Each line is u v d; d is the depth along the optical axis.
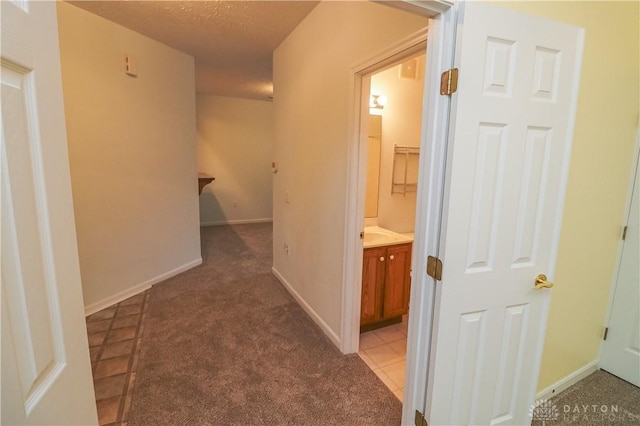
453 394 1.42
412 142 3.19
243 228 6.65
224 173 6.86
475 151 1.24
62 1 2.58
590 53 1.58
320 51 2.54
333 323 2.53
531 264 1.46
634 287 2.03
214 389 1.99
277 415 1.80
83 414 0.79
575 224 1.77
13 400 0.52
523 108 1.29
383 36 1.79
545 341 1.82
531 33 1.26
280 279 3.77
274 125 3.76
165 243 3.75
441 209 1.29
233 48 3.58
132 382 2.04
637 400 1.95
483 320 1.41
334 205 2.42
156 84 3.46
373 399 1.93
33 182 0.60
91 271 2.95
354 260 2.28
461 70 1.16
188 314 2.96
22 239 0.56
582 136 1.66
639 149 1.92
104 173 3.00
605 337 2.17
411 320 1.48
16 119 0.54
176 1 2.55
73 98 2.72
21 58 0.56
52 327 0.66
